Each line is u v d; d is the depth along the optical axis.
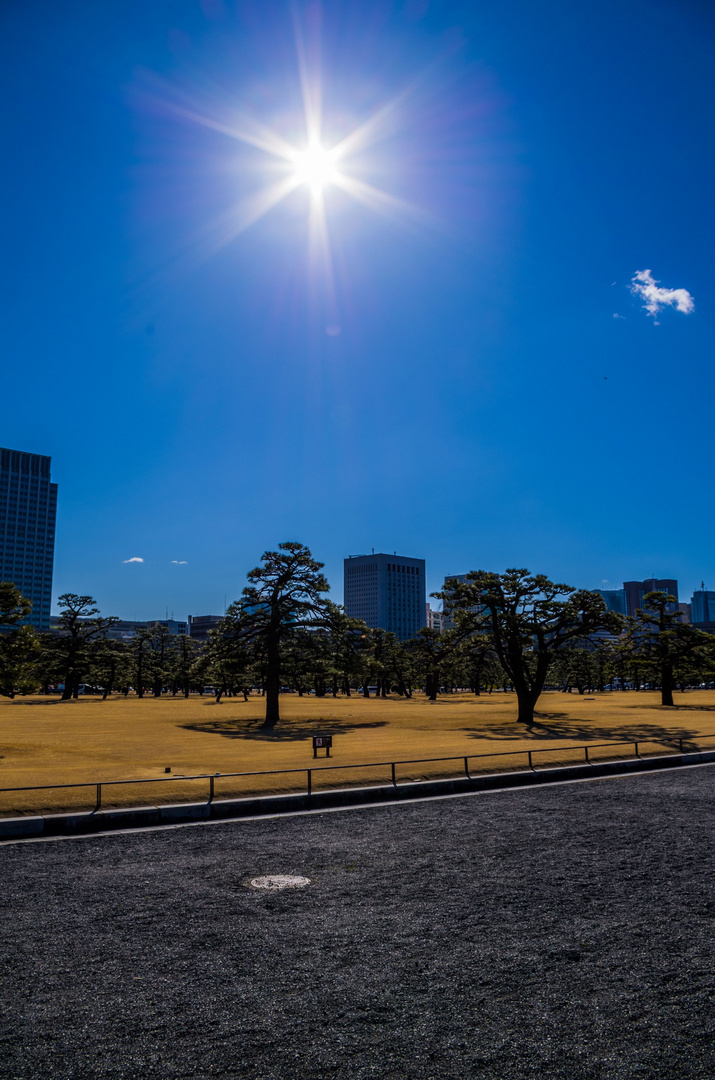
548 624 48.75
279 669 49.50
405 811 17.92
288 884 11.61
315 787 19.45
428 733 39.81
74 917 10.02
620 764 25.66
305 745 32.34
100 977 8.02
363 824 16.33
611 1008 7.30
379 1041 6.64
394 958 8.58
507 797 20.05
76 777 20.19
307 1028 6.88
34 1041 6.62
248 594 50.91
